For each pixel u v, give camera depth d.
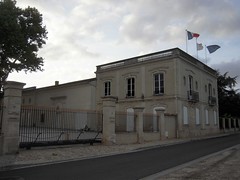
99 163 11.12
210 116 37.19
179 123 27.92
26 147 13.93
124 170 9.48
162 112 24.95
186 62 30.94
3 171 9.30
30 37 30.39
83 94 36.62
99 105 35.25
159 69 30.05
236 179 7.75
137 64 31.98
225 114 50.62
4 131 12.70
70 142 16.11
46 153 13.20
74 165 10.60
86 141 17.20
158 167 10.12
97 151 14.91
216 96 40.09
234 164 10.43
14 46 27.53
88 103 35.66
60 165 10.61
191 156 13.33
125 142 19.80
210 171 9.04
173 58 29.03
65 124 17.23
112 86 34.44
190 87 32.06
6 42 26.78
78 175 8.59
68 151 14.24
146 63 31.20
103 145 17.80
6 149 12.49
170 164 10.84
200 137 29.72
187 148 17.44
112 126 18.62
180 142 22.66
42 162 11.08
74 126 17.95
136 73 32.09
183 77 29.94
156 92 30.22
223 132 41.69
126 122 20.77
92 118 19.16
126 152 15.33
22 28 29.23
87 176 8.43
